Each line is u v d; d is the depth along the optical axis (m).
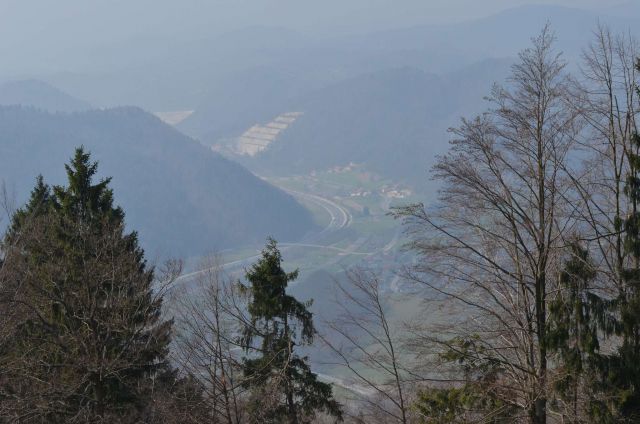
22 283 20.52
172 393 18.86
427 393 17.78
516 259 16.97
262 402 18.52
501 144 16.61
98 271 21.11
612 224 17.22
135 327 21.23
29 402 19.00
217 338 17.73
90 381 20.20
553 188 16.31
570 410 16.09
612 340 18.84
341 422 21.19
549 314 16.64
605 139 17.48
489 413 16.55
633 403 15.78
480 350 16.91
